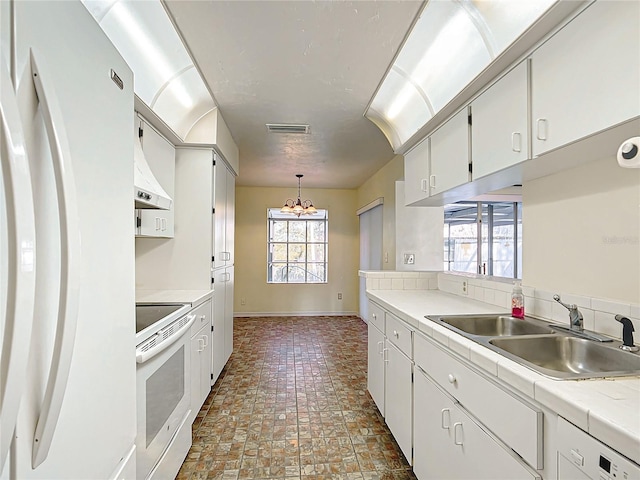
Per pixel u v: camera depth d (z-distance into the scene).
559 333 1.38
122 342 0.90
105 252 0.81
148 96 2.02
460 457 1.24
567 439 0.79
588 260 1.42
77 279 0.62
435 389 1.45
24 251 0.49
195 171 2.64
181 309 1.85
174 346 1.66
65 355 0.59
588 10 1.05
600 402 0.77
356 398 2.70
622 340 1.19
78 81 0.70
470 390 1.18
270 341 4.37
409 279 2.71
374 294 2.47
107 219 0.82
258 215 5.98
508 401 0.99
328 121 2.84
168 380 1.58
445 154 1.98
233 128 3.04
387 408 2.11
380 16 1.54
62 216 0.59
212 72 2.03
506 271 4.82
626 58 0.93
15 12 0.52
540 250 1.69
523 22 1.32
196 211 2.64
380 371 2.28
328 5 1.47
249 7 1.47
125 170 0.93
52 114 0.58
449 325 1.50
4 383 0.46
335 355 3.80
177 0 1.43
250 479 1.75
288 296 6.02
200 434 2.16
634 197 1.23
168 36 1.71
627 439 0.65
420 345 1.62
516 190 3.84
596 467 0.71
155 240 2.62
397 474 1.79
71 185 0.62
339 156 3.94
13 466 0.51
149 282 2.62
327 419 2.36
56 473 0.62
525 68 1.31
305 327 5.15
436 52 1.80
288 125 2.95
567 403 0.79
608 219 1.33
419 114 2.32
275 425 2.28
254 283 5.98
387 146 3.55
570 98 1.11
